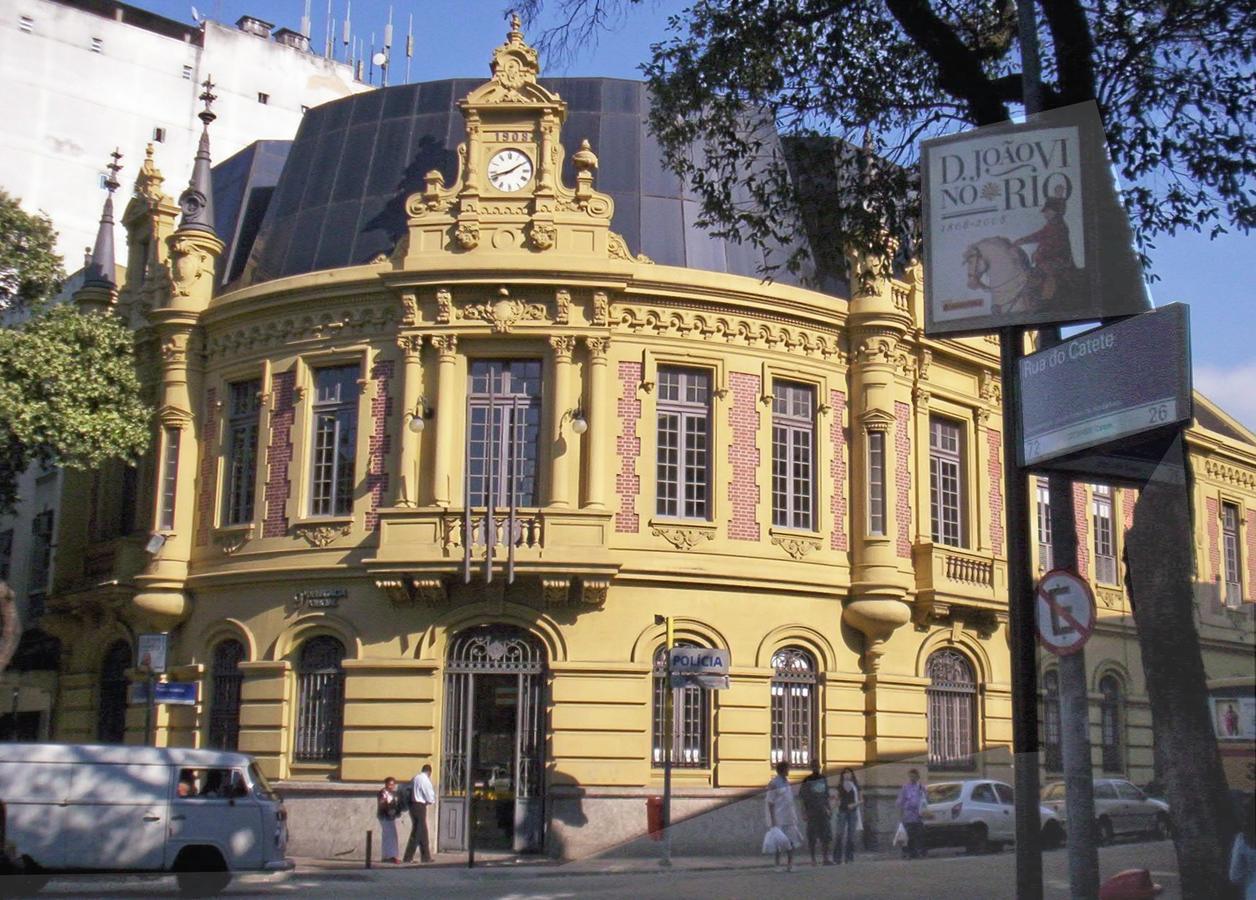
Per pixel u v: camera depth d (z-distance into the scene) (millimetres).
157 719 29906
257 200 35250
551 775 26812
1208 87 16016
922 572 31016
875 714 29641
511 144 29125
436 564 26859
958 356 33125
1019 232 10906
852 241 18984
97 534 34750
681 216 30453
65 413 26547
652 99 19828
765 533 29016
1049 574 9703
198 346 31328
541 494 27828
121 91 60562
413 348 28344
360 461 28531
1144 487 9898
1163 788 7965
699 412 29125
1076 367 10445
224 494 30391
